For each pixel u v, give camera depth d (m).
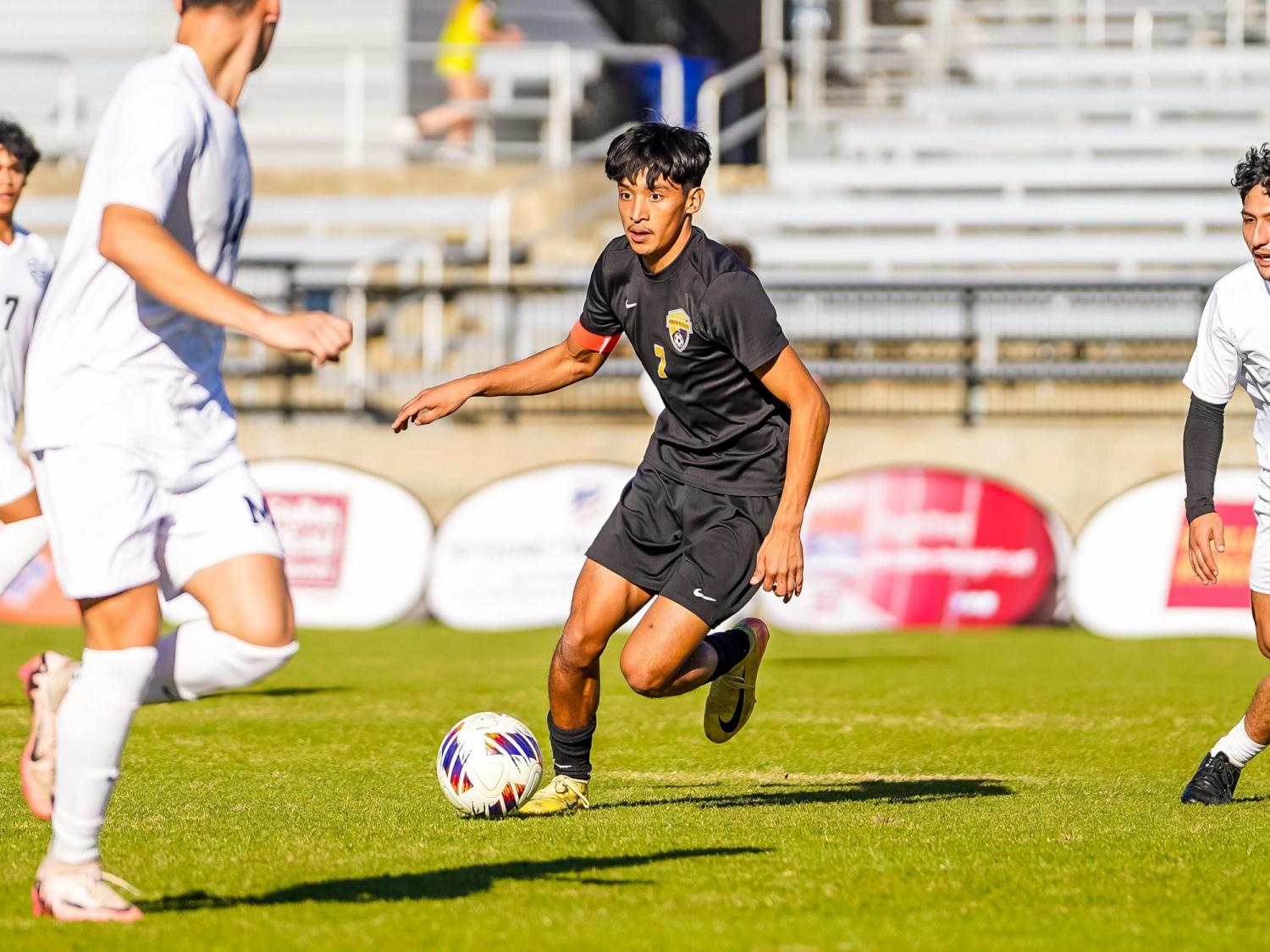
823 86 69.56
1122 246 58.69
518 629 44.72
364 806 17.39
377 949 10.80
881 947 11.06
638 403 50.06
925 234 61.03
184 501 11.55
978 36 71.00
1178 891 13.03
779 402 16.16
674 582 15.77
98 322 11.26
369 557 45.34
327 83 71.56
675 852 14.44
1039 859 14.28
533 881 13.12
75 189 65.56
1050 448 47.38
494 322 50.94
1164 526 44.12
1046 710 27.88
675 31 84.50
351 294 50.06
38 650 37.59
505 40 70.38
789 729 25.34
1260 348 17.00
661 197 15.05
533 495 44.94
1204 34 70.31
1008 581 44.78
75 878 11.47
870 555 44.75
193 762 21.44
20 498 20.03
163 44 73.31
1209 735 24.58
